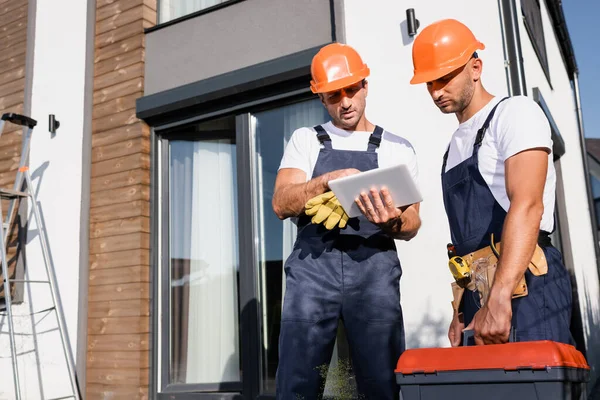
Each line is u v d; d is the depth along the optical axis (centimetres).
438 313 287
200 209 392
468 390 122
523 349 118
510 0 295
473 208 163
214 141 395
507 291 133
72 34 446
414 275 296
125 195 400
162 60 405
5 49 488
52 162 436
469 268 161
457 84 164
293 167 205
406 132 309
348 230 190
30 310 425
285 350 190
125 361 380
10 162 461
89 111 425
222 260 380
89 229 412
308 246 194
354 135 206
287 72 347
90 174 420
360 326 189
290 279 195
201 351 375
